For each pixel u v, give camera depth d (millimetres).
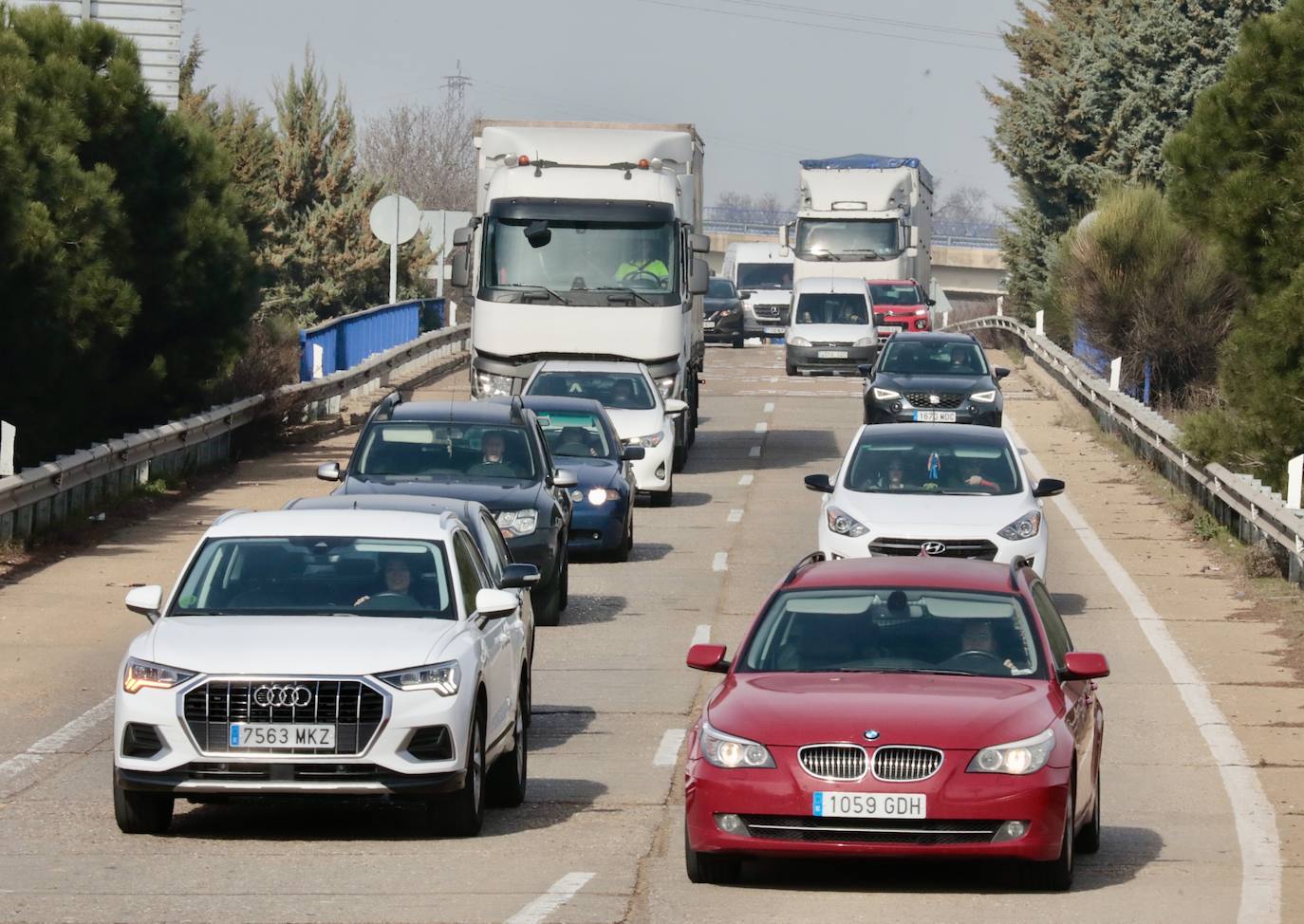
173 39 127312
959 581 39469
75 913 31719
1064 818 33844
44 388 84188
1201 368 132125
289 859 36656
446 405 72000
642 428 96250
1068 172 191250
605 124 109062
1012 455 69875
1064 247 149250
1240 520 86062
